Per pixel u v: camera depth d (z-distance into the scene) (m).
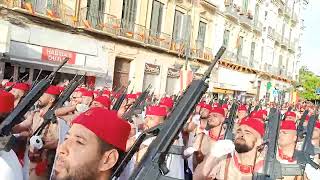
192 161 5.20
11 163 3.08
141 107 8.20
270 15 47.62
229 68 37.44
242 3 39.31
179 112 2.65
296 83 60.41
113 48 22.38
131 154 2.36
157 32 26.36
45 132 4.75
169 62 27.81
